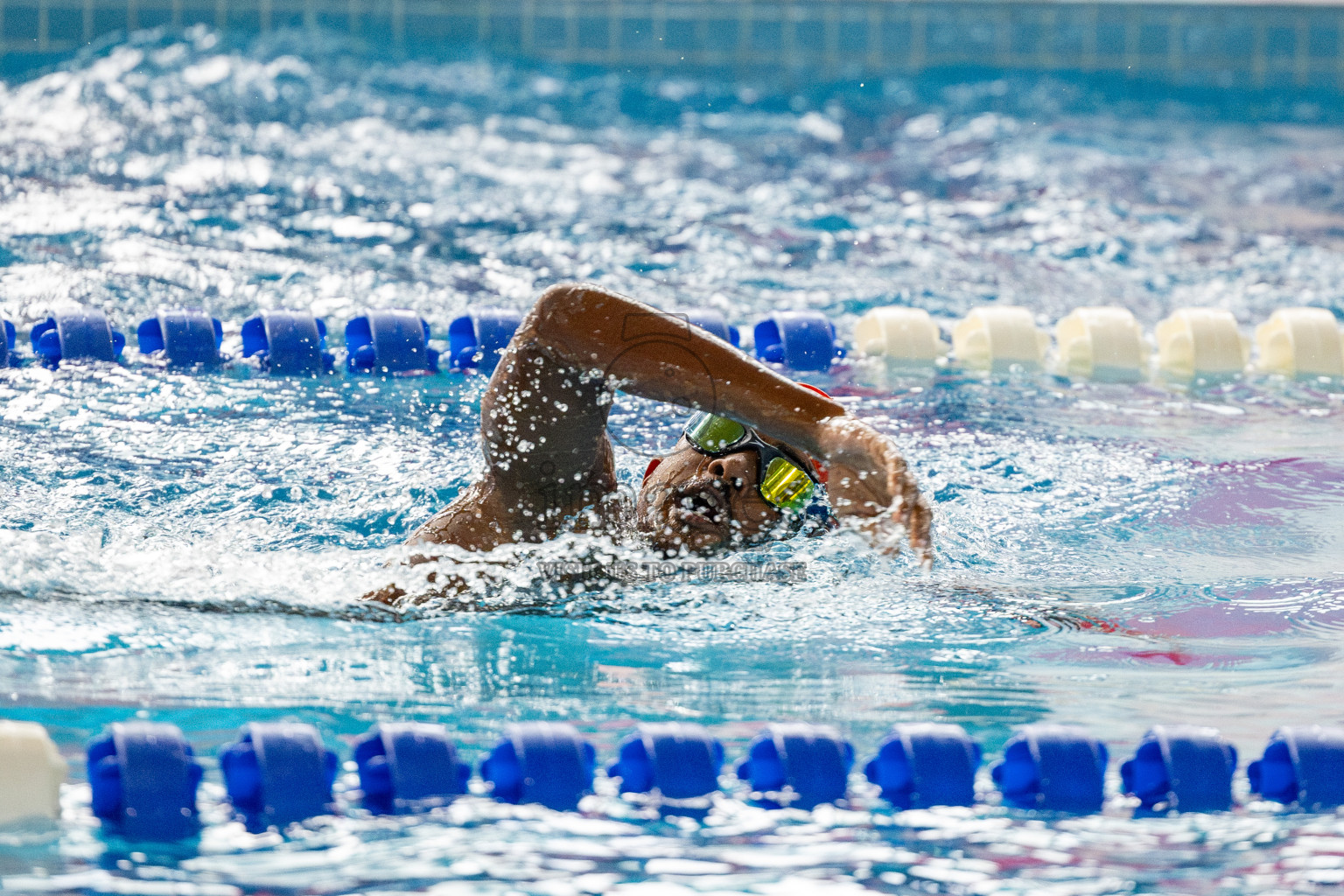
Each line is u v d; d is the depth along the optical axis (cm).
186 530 915
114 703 647
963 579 900
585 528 811
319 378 1407
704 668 736
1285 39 3462
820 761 598
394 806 564
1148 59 3491
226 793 567
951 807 581
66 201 2155
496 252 2080
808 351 1591
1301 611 859
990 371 1591
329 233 2111
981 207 2573
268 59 3256
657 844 535
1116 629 823
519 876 503
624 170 2750
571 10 3516
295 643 742
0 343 1371
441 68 3381
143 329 1477
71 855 511
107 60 3166
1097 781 596
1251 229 2503
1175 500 1101
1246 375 1623
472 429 1220
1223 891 503
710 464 854
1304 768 603
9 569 806
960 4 3506
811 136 3130
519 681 704
